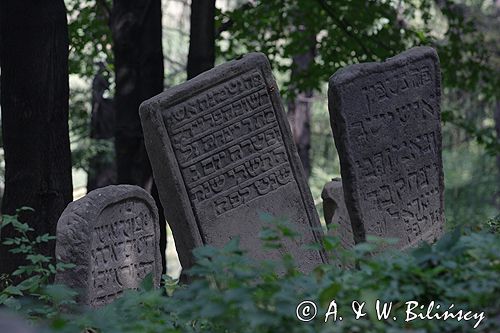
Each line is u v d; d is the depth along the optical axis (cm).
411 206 1039
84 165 2278
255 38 2125
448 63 2094
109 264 969
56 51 1227
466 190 2761
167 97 1001
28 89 1212
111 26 1628
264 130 1048
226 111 1030
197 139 1016
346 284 598
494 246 639
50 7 1221
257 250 1031
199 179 1016
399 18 2261
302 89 2139
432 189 1059
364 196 1008
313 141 3397
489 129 2209
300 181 1062
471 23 2111
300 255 1045
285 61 3694
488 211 2786
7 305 795
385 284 614
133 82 1609
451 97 2888
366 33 2009
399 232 1029
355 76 999
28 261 1173
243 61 1038
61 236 930
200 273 581
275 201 1049
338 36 2062
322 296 558
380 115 1017
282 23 2086
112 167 2222
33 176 1210
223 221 1024
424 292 626
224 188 1026
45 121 1219
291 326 543
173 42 3322
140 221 1011
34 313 823
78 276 927
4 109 1221
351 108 998
